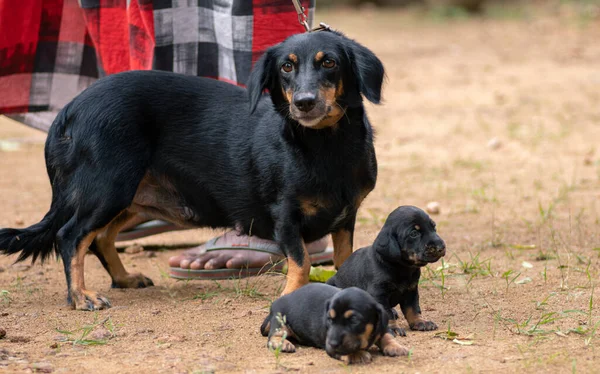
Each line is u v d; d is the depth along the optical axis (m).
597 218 9.34
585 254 7.91
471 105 17.36
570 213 9.62
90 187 6.67
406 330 5.79
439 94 18.66
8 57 8.34
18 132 16.73
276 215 6.51
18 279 7.53
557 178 11.64
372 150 6.48
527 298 6.56
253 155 6.59
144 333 5.89
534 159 12.95
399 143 14.55
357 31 28.62
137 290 7.32
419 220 5.47
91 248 7.31
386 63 22.73
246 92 6.91
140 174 6.77
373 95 6.15
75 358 5.33
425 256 5.39
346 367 5.00
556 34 25.89
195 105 6.89
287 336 5.54
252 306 6.62
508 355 5.22
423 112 16.97
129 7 7.87
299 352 5.34
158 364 5.18
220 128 6.79
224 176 6.77
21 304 6.82
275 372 4.96
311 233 6.55
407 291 5.78
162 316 6.36
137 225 8.59
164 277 7.82
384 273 5.60
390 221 5.56
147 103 6.81
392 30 28.86
